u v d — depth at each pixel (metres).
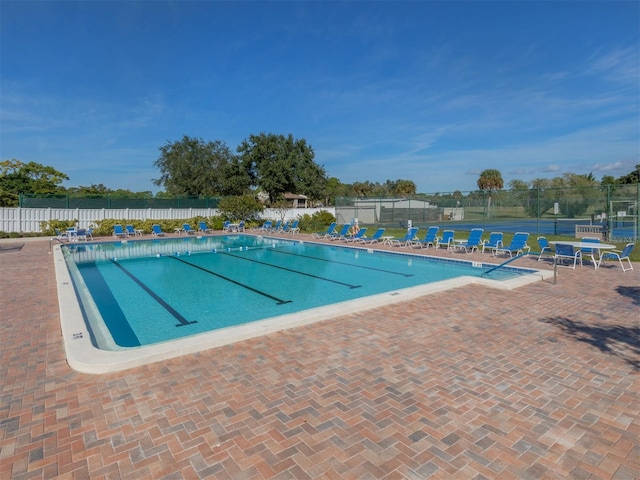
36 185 36.59
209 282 10.02
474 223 27.50
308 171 37.06
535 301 6.79
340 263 13.08
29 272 10.02
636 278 8.77
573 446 2.73
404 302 6.77
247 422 3.05
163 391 3.57
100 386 3.68
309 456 2.63
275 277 10.70
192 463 2.56
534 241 16.55
